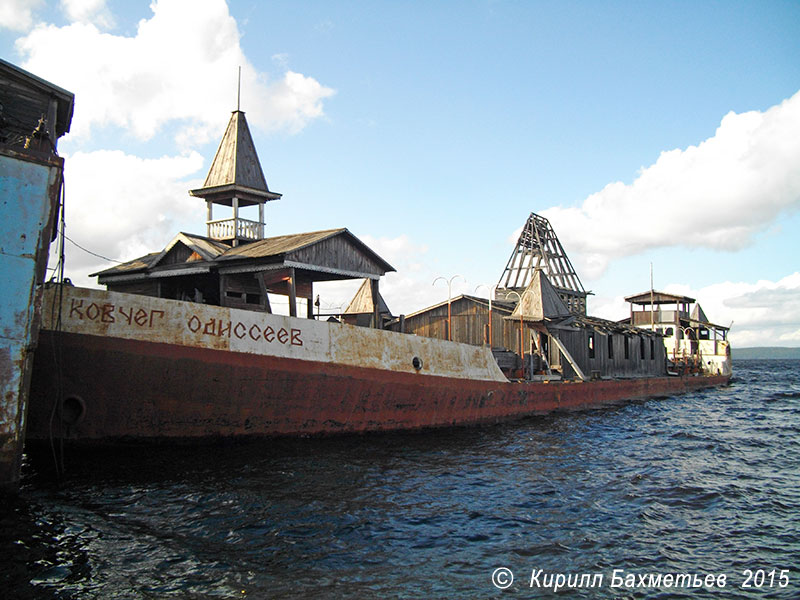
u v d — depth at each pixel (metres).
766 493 12.07
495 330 29.16
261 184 23.17
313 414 14.94
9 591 6.56
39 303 9.76
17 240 9.52
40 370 11.46
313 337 14.88
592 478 13.02
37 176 9.73
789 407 30.08
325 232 20.05
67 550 7.76
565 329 26.11
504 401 20.77
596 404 27.50
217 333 13.26
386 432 16.72
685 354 48.25
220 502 9.97
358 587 7.09
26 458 11.88
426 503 10.55
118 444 12.45
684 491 12.09
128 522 8.87
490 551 8.47
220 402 13.34
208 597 6.66
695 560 8.41
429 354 17.91
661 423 22.78
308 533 8.76
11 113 12.37
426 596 6.94
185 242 20.14
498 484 12.13
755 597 7.30
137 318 12.35
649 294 50.56
